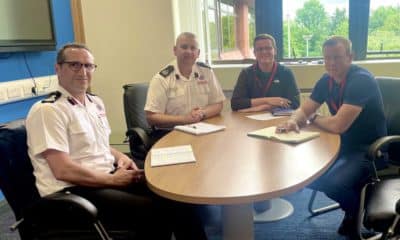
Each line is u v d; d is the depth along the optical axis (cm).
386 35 342
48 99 162
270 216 241
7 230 245
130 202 154
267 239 216
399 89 213
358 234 174
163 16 346
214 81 266
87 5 355
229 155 156
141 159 232
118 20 354
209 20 371
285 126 193
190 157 155
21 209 145
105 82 371
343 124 191
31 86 288
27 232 144
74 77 168
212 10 371
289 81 279
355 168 188
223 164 145
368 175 182
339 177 186
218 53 381
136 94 262
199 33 356
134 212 151
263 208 246
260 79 281
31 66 296
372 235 193
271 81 279
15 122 156
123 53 361
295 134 184
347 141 206
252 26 368
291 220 238
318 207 254
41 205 131
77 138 164
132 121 257
